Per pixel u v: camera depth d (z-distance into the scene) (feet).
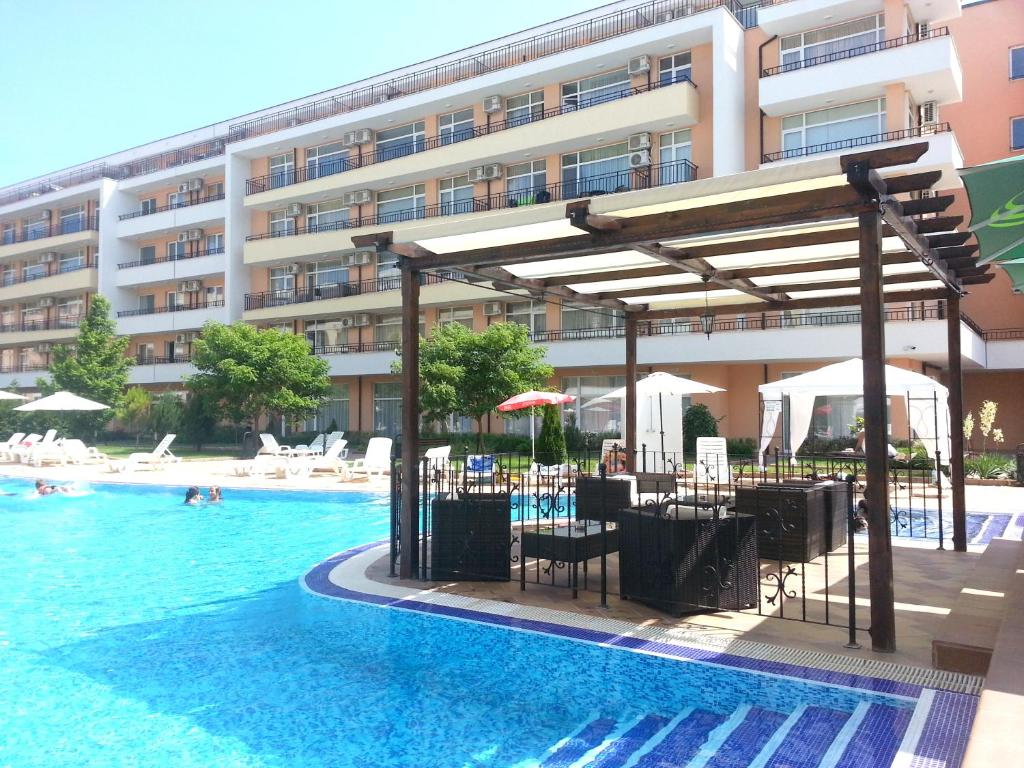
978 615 16.75
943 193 71.10
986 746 9.42
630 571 20.08
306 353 92.32
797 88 73.61
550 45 97.40
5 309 158.71
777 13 75.72
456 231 20.02
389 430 108.06
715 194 16.05
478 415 73.72
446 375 71.36
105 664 17.15
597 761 12.03
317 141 113.50
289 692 15.29
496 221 19.13
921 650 15.71
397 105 102.47
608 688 15.49
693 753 12.22
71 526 40.52
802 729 13.00
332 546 33.96
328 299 108.37
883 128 72.38
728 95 78.48
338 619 20.02
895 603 19.53
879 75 69.67
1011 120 83.51
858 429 64.69
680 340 77.15
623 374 87.86
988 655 14.19
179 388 125.90
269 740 13.06
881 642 15.61
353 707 14.46
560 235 19.92
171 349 132.36
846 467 52.06
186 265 124.36
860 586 22.15
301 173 114.83
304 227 115.75
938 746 11.34
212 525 40.83
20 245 147.95
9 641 19.04
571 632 17.43
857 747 12.09
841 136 74.74
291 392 88.17
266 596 23.70
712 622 18.20
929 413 49.11
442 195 103.30
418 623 19.35
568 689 15.42
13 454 82.64
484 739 13.00
